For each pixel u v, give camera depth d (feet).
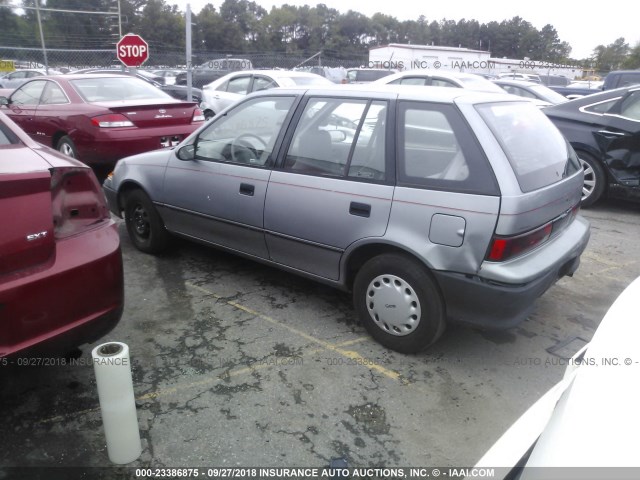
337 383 9.91
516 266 9.61
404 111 10.66
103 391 7.46
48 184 7.84
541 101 33.94
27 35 88.33
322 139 11.61
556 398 5.85
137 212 15.92
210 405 9.21
